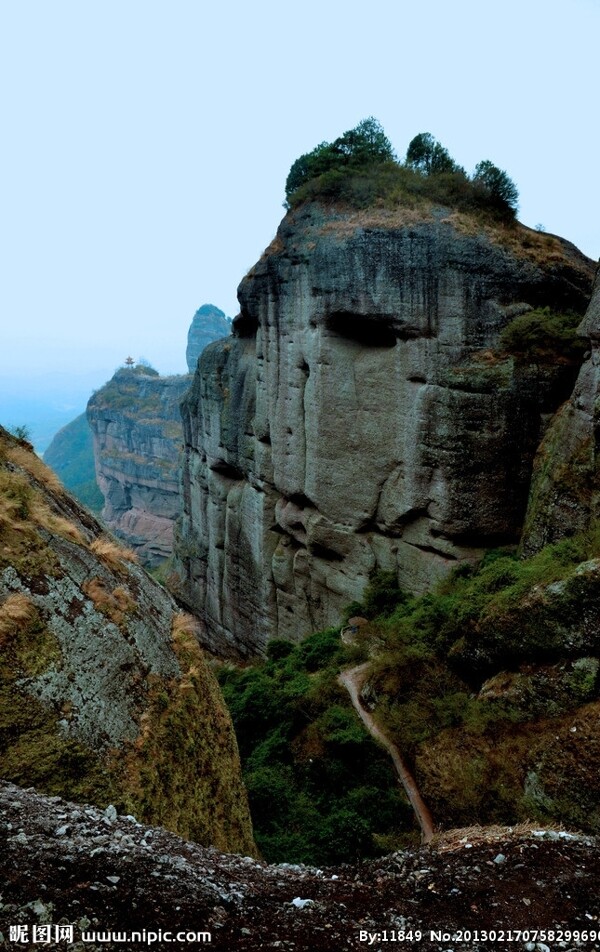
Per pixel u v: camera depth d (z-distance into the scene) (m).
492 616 20.53
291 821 19.02
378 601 35.81
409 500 34.47
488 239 32.38
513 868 10.32
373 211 35.00
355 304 34.72
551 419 31.36
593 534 20.97
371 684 25.39
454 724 20.83
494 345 32.22
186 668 13.64
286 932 7.71
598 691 16.92
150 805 9.91
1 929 6.13
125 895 7.22
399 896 9.46
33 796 8.59
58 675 10.02
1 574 10.46
